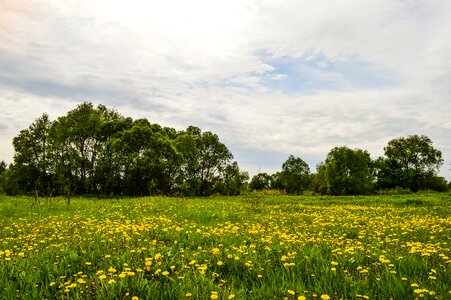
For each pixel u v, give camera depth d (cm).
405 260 590
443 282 483
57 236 871
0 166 12338
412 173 8888
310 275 543
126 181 5719
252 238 844
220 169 7619
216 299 434
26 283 489
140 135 5803
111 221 1227
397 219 1443
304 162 9794
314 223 1265
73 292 448
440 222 1273
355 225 1209
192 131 8119
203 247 750
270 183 12469
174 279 501
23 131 6094
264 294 455
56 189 5738
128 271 531
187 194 6331
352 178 7825
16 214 1596
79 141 6166
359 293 455
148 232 883
